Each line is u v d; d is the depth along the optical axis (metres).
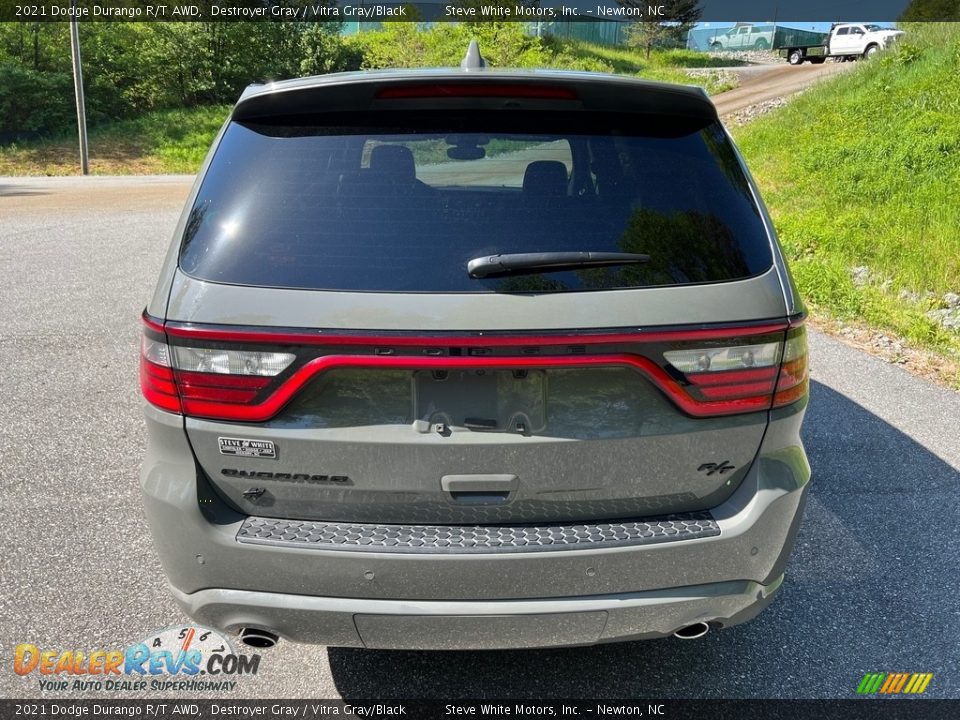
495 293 1.87
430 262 1.90
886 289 7.44
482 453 1.92
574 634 2.01
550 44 43.50
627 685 2.53
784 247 8.72
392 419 1.91
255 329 1.85
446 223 1.95
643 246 1.97
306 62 37.47
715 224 2.06
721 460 2.03
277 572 1.94
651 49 49.66
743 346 1.96
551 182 2.04
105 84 32.25
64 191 16.69
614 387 1.92
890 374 5.49
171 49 33.75
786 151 12.73
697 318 1.92
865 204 9.76
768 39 51.91
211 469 1.99
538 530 1.97
